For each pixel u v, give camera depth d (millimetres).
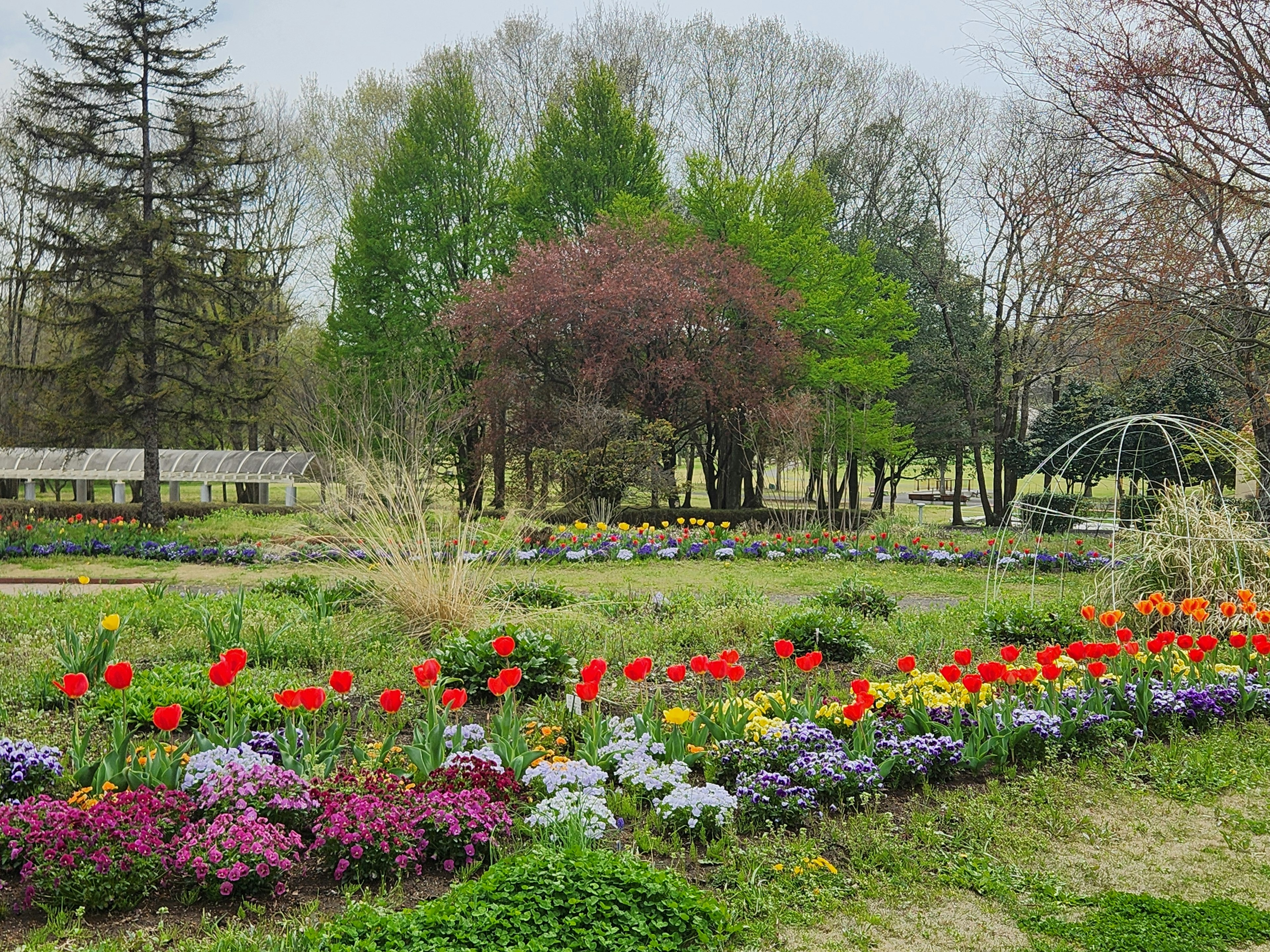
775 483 37438
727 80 34062
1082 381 25891
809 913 3953
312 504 17984
